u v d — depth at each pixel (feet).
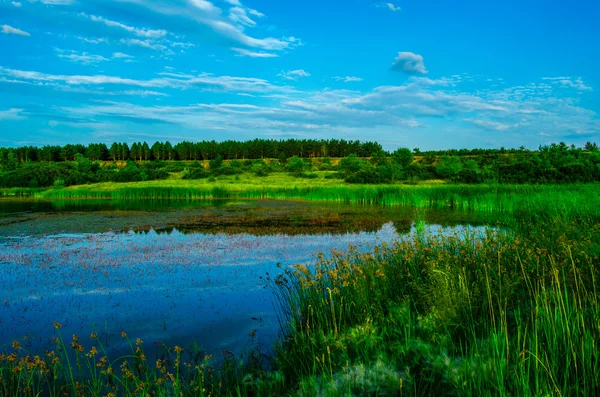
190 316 21.11
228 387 13.67
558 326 14.11
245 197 123.34
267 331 19.10
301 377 13.98
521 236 30.53
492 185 92.17
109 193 125.70
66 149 330.54
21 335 18.84
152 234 47.37
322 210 77.97
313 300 20.12
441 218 59.88
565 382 11.18
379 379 13.12
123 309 22.16
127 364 15.94
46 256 34.91
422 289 18.78
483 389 11.68
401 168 173.58
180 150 340.59
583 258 20.89
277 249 37.81
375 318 17.69
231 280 27.53
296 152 320.50
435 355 14.01
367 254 25.73
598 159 145.69
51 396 13.52
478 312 17.06
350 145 325.42
